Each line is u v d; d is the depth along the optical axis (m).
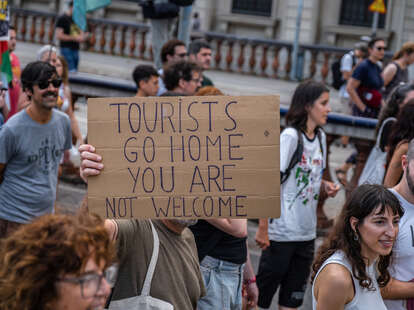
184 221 2.37
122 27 17.78
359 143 6.58
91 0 6.54
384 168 4.39
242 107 2.31
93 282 1.54
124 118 2.32
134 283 2.30
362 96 7.88
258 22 19.08
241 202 2.31
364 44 10.55
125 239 2.29
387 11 17.78
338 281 2.52
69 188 7.28
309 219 4.10
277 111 2.30
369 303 2.58
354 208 2.55
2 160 3.82
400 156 3.75
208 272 3.13
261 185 2.30
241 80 14.95
